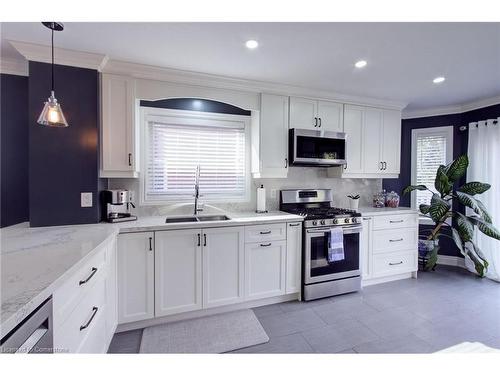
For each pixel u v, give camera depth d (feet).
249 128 9.76
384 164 10.78
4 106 6.91
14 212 7.06
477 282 10.02
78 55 6.48
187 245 7.01
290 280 8.29
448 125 12.01
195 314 7.32
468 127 11.34
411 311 7.76
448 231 12.13
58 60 6.44
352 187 11.65
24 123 7.09
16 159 7.06
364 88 9.21
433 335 6.51
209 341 6.23
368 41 6.00
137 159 7.61
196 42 6.03
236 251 7.55
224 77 8.12
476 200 9.89
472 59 6.95
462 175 10.93
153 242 6.68
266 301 8.17
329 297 8.74
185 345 6.08
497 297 8.71
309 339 6.35
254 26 5.38
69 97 6.59
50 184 6.51
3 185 6.95
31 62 6.26
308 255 8.35
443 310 7.82
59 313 3.23
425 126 12.55
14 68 6.90
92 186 6.84
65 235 5.40
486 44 6.13
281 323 7.08
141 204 8.47
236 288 7.59
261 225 7.86
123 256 6.42
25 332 2.49
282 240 8.14
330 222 8.63
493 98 10.36
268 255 7.98
